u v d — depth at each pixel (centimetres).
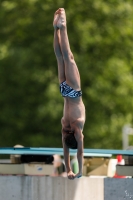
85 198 4216
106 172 4631
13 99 7450
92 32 7519
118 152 4059
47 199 4106
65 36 3650
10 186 4125
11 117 7431
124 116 7644
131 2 7825
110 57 7619
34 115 7394
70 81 3675
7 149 4241
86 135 7481
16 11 7500
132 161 4081
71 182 4162
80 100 3716
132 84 7650
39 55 7344
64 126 3731
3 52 7362
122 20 7675
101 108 7531
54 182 4119
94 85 7488
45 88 7350
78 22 7469
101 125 7512
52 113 7325
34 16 7444
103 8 7538
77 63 7431
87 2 7512
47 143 7369
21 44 7419
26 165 4206
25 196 4106
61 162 4938
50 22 7412
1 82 7419
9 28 7500
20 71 7325
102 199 4250
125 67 7656
